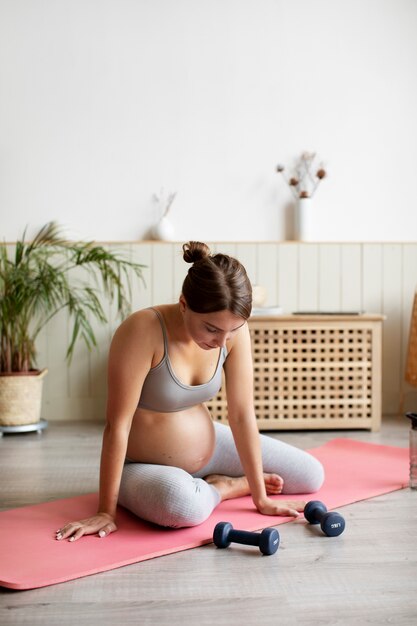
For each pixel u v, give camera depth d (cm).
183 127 382
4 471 254
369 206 389
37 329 365
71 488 229
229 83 384
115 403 179
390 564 162
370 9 389
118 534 178
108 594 145
